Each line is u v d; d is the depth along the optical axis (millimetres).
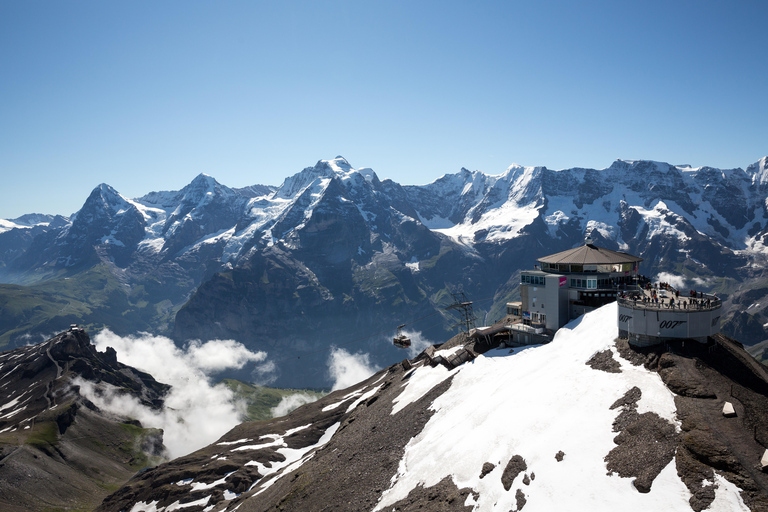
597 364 67000
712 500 40812
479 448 62781
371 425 97938
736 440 45344
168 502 145500
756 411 49219
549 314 95750
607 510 44094
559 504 46875
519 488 51688
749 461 42875
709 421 48156
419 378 111625
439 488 60188
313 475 88688
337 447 97250
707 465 43688
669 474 44531
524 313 102062
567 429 55906
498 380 81812
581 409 58688
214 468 154250
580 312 92938
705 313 62750
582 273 97188
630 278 98375
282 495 89938
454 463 63156
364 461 82438
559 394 64062
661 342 64188
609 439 51625
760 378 57344
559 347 80875
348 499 72500
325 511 72812
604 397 58781
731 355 61156
